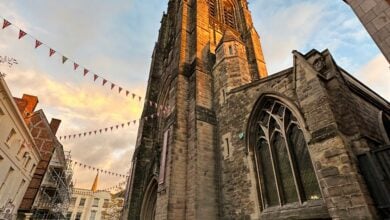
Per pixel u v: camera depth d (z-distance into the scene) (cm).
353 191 756
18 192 2766
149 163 2297
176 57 2430
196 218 1333
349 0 729
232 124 1625
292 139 1200
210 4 3344
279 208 1133
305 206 1014
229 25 3291
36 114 3788
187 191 1508
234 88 1745
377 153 789
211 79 2125
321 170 873
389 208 700
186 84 2116
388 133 1233
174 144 1684
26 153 2720
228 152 1557
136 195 2145
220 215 1419
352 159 812
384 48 610
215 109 1884
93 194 7250
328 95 995
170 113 2012
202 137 1669
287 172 1184
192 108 1870
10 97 2016
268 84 1427
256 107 1458
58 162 4188
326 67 1113
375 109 1273
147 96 2991
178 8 3319
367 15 669
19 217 3028
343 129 901
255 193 1258
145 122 2686
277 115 1324
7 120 2092
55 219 4191
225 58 2025
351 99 1039
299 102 1109
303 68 1130
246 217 1255
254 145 1416
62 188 4194
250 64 2731
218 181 1540
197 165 1527
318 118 971
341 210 771
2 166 2144
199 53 2280
